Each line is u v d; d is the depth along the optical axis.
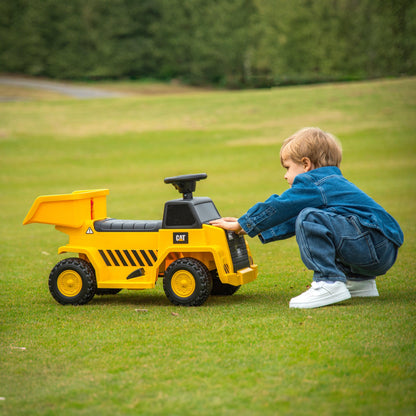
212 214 6.60
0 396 3.93
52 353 4.77
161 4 105.19
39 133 41.53
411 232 11.84
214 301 6.54
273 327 5.20
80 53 101.69
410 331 4.89
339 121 40.91
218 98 52.47
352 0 74.94
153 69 105.50
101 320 5.79
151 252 6.47
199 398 3.78
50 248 11.77
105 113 48.44
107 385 4.05
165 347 4.79
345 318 5.36
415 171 25.42
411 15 69.56
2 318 5.99
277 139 36.91
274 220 6.09
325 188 6.16
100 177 28.56
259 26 88.56
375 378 3.96
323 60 74.06
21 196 23.69
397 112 42.28
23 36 99.12
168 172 29.11
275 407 3.61
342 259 6.00
